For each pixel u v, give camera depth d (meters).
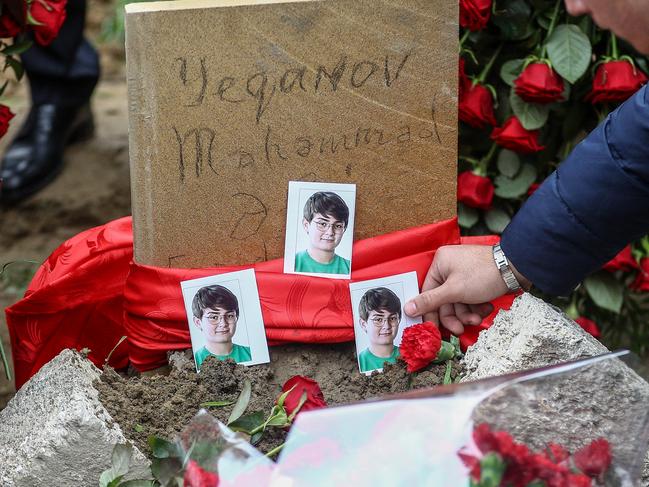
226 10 1.50
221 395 1.50
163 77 1.52
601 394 1.07
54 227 3.24
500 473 0.93
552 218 1.44
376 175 1.60
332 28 1.54
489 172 2.07
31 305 1.70
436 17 1.55
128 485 1.24
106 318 1.76
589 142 1.41
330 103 1.56
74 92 3.42
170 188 1.56
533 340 1.36
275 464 0.99
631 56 1.96
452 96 1.59
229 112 1.54
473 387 1.00
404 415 0.95
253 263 1.61
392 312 1.60
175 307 1.57
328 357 1.62
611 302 2.09
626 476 1.06
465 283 1.55
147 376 1.60
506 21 1.92
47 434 1.29
